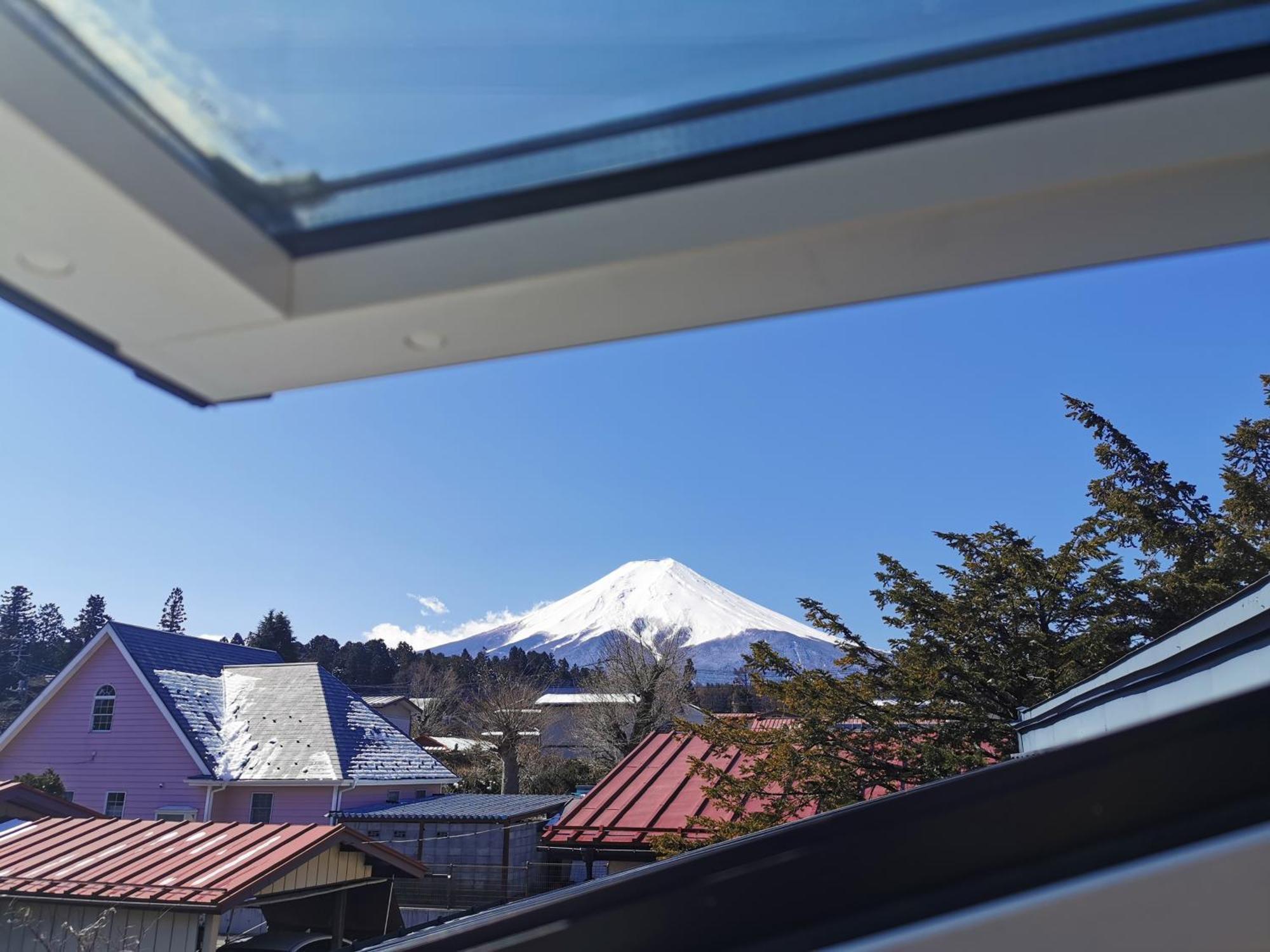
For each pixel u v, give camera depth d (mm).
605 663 35906
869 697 9914
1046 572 10820
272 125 504
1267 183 464
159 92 461
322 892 9242
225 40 470
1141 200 474
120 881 7836
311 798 18359
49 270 498
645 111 513
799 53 501
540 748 34156
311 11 491
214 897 7406
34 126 402
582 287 523
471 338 583
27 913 7582
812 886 383
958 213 481
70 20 420
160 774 18547
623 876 418
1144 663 3338
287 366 615
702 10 500
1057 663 10547
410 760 20859
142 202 447
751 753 10008
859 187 488
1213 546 12109
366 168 530
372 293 533
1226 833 341
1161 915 332
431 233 535
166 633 21641
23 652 65750
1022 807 368
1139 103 468
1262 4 455
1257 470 12719
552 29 516
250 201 529
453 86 521
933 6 484
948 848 371
